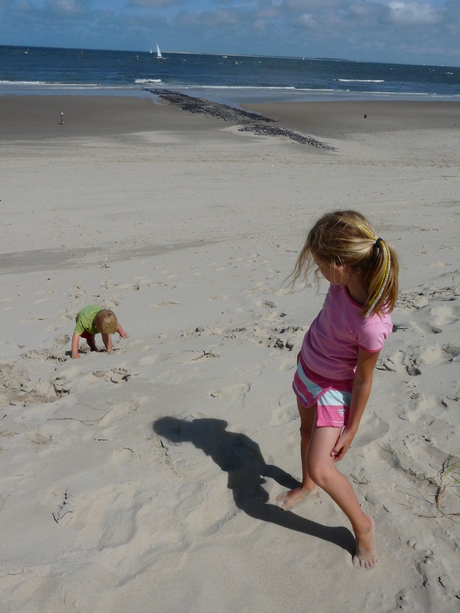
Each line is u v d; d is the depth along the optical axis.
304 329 4.95
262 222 13.02
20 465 2.95
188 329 5.86
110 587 2.20
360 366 2.31
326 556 2.39
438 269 7.38
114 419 3.46
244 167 21.06
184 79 80.62
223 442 3.15
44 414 3.54
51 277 8.83
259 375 3.92
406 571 2.29
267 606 2.15
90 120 33.31
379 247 2.18
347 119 40.03
